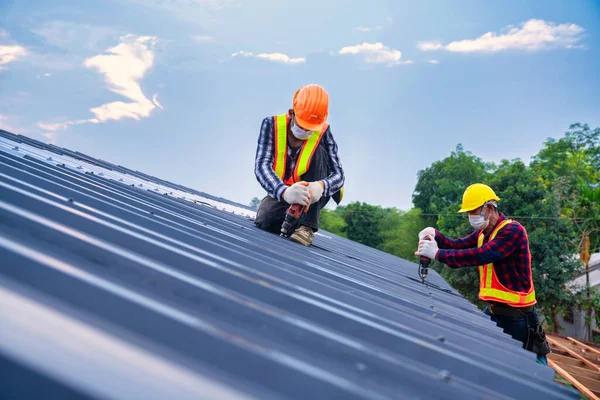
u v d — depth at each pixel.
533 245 29.62
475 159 74.25
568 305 30.62
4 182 2.47
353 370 1.34
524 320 5.04
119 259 1.55
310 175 4.69
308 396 1.04
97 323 1.01
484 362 1.94
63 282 1.17
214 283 1.79
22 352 0.81
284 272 2.45
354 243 10.33
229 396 0.90
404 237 59.66
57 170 3.98
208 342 1.11
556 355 10.44
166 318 1.15
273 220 4.80
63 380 0.78
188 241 2.50
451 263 5.04
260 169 4.59
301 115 4.49
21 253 1.26
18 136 7.66
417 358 1.71
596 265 34.31
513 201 31.41
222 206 7.23
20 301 0.98
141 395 0.81
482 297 5.24
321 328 1.61
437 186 74.19
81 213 2.10
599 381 8.55
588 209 32.97
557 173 62.53
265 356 1.14
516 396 1.66
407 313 2.60
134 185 5.43
